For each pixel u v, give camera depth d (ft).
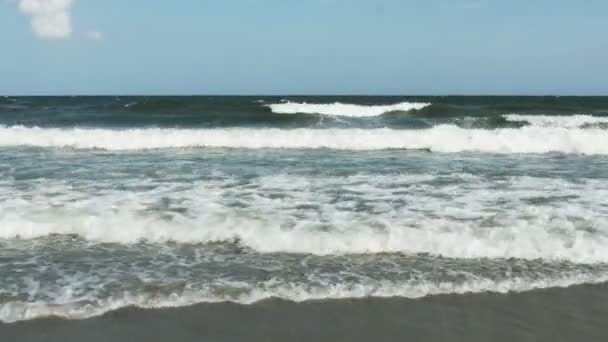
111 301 13.80
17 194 24.22
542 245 17.22
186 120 64.59
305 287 14.71
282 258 16.65
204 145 44.21
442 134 44.73
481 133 45.01
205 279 15.11
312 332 12.73
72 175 29.63
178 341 12.25
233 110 77.92
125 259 16.51
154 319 13.12
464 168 32.58
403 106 78.95
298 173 30.60
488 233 18.21
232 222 19.43
